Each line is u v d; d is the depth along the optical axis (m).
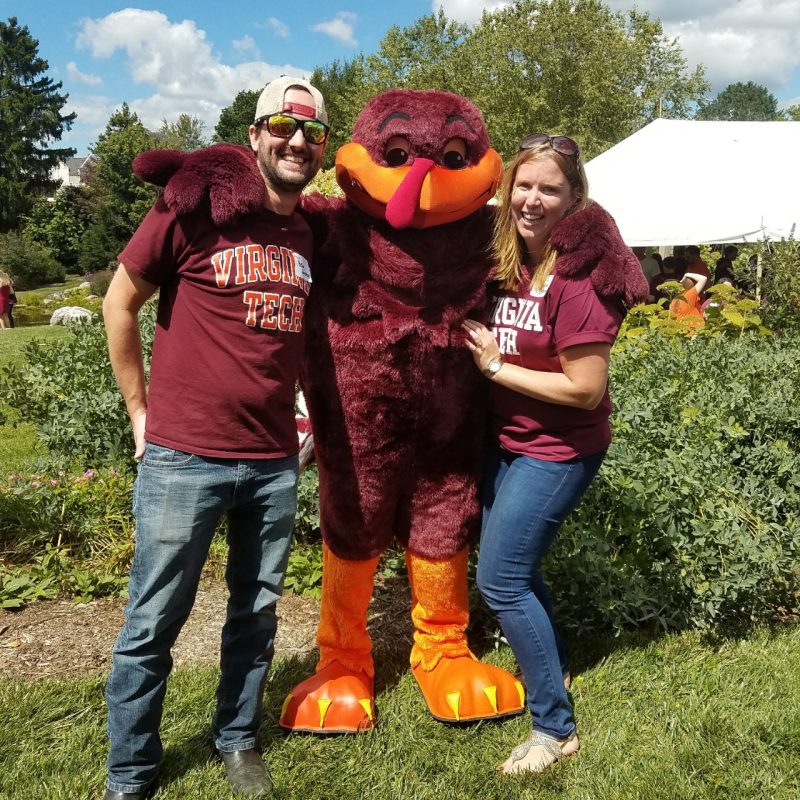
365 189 2.57
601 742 2.69
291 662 3.18
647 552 3.48
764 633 3.43
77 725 2.71
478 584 2.70
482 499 2.84
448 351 2.62
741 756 2.61
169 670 2.37
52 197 62.72
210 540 2.33
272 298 2.23
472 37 34.06
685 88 33.97
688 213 11.55
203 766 2.54
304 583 3.84
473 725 2.80
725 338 6.51
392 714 2.86
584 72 30.58
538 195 2.43
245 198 2.16
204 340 2.21
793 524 3.61
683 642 3.31
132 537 4.09
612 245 2.40
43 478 4.36
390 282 2.58
